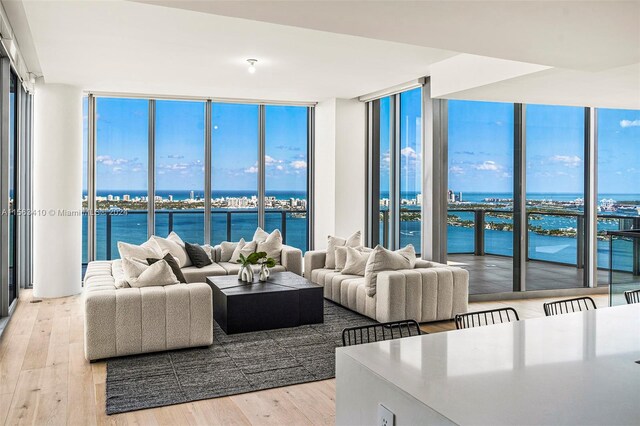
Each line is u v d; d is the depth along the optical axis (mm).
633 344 1841
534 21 2836
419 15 2750
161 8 4254
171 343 4500
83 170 7902
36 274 7004
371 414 1556
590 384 1454
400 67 6219
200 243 8617
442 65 5910
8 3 4180
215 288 5719
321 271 6969
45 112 6945
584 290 7156
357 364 1635
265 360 4344
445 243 6699
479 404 1312
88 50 5445
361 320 5738
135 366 4168
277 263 7500
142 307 4391
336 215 8422
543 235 7070
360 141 8578
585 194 7219
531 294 6969
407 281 5367
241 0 2533
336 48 5426
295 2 2561
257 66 6195
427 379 1481
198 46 5348
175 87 7445
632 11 2748
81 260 7348
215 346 4746
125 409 3328
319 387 3748
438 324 5523
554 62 3734
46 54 5582
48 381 3846
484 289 6828
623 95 5566
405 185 7609
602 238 7246
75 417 3221
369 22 2871
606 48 3338
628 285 4758
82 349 4668
